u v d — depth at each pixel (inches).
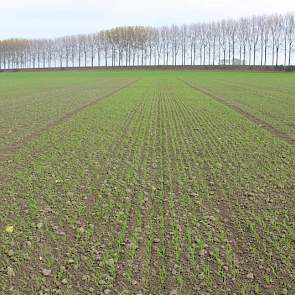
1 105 1056.8
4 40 6752.0
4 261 232.7
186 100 1176.8
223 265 228.2
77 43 6520.7
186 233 267.6
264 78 2886.3
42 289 205.9
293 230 272.1
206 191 352.5
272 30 5236.2
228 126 690.2
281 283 211.2
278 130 648.4
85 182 377.4
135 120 763.4
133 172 410.3
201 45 5920.3
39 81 2659.9
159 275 218.7
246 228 276.1
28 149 517.0
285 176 395.2
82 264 229.0
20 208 311.6
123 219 291.1
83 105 1034.1
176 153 493.0
